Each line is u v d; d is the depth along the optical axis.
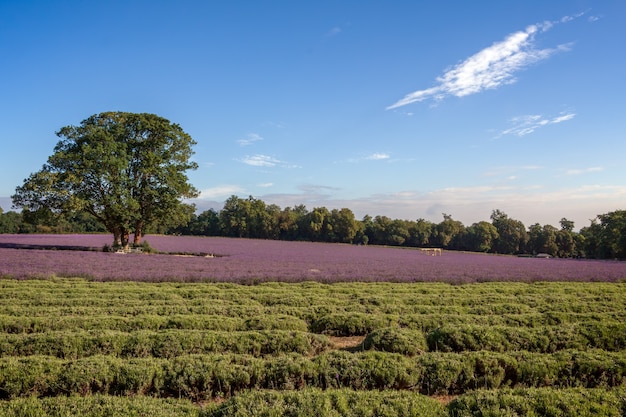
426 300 16.22
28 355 8.78
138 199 35.94
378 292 18.30
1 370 7.16
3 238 51.06
